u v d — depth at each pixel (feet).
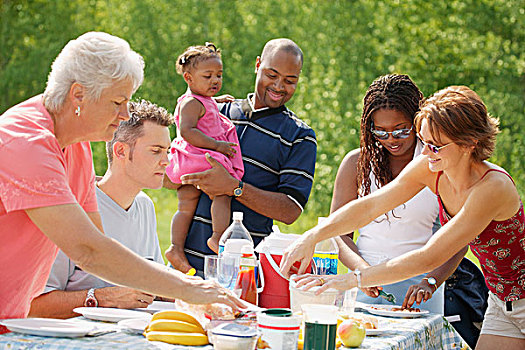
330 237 8.49
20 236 6.95
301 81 44.24
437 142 7.98
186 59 11.07
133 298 8.56
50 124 6.91
